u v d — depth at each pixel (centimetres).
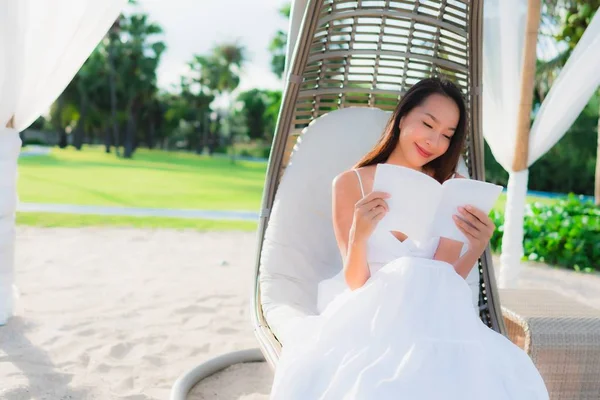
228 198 1289
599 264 642
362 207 198
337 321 189
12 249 364
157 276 507
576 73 399
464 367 172
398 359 173
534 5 398
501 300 290
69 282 470
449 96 219
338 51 286
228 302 436
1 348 322
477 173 277
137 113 3681
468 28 270
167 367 313
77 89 3522
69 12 327
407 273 190
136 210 966
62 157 2644
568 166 1827
